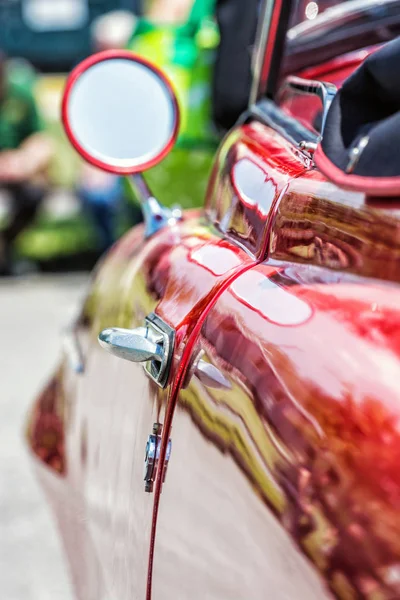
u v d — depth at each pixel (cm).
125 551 119
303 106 121
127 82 140
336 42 132
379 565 78
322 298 94
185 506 102
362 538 80
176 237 126
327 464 84
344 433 84
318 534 83
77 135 138
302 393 90
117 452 123
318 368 90
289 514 87
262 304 98
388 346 87
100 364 135
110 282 142
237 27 198
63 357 156
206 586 98
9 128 430
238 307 100
